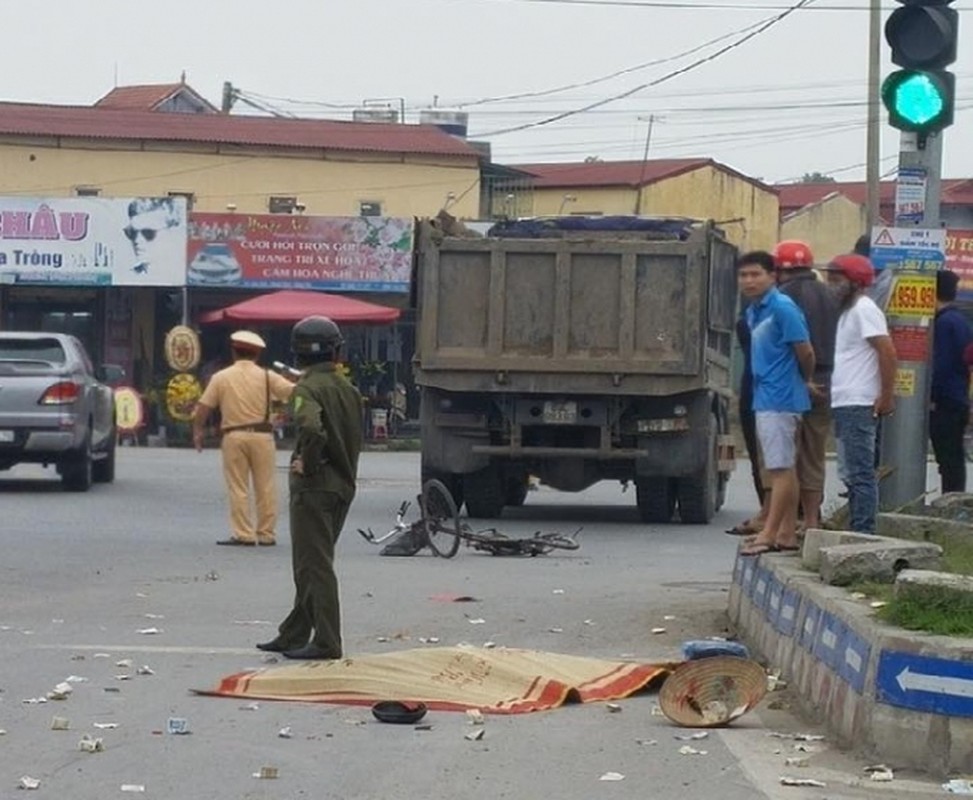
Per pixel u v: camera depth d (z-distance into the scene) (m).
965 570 17.34
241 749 14.48
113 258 70.62
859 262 20.44
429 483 29.52
